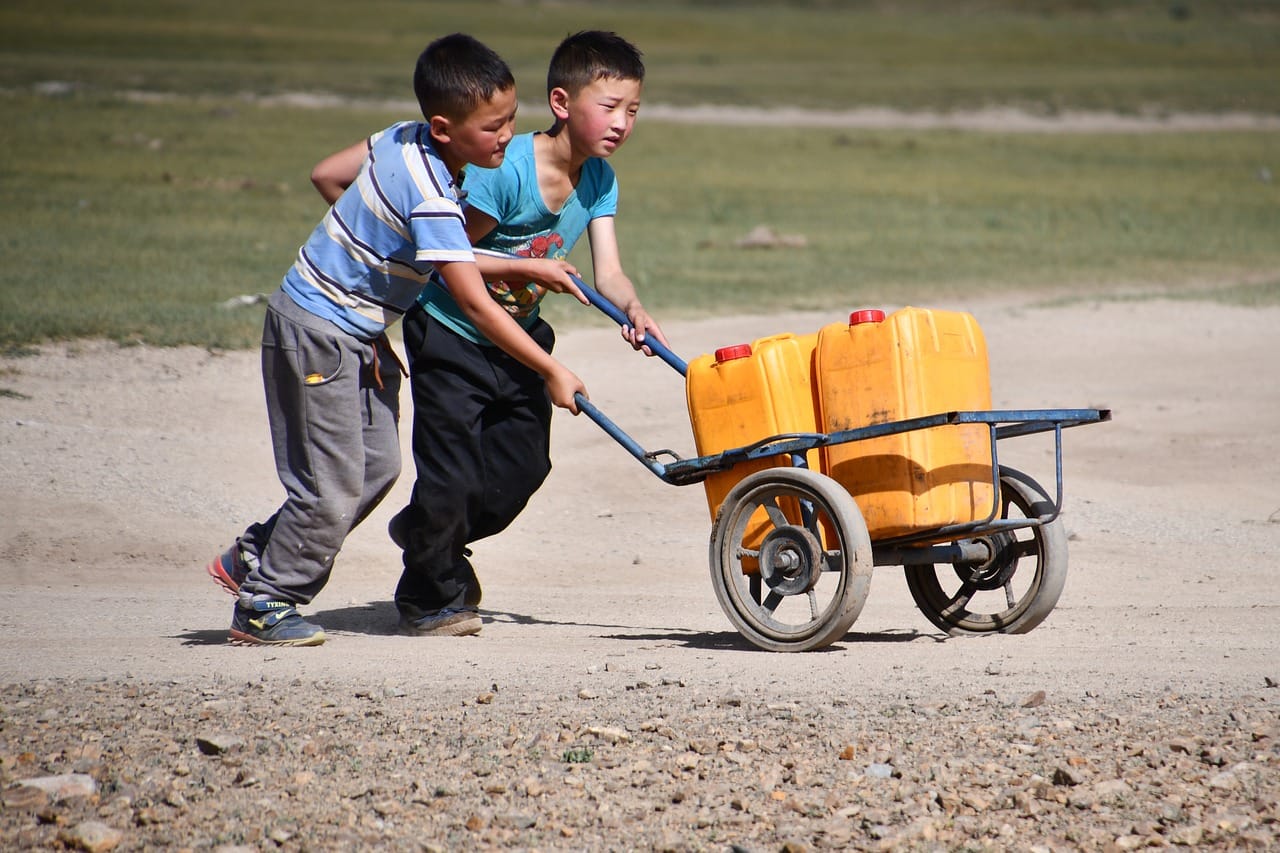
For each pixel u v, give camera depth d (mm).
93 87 147750
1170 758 14398
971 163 127125
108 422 38156
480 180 19438
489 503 21047
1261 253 81062
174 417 39281
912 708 15914
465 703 16375
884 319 18906
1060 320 58250
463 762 14391
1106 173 121625
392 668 18234
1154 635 20484
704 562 29484
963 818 13047
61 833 12602
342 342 18625
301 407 18891
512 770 14188
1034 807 13219
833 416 18953
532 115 146125
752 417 19375
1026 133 155375
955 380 18766
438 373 20078
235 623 20078
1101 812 13188
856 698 16375
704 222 89062
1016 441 39906
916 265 73938
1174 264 76750
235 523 30703
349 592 26109
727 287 64938
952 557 19906
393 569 28578
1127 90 195500
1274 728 15164
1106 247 82312
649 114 161875
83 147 106250
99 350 45406
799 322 56906
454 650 19688
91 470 33188
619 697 16562
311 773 14055
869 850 12438
